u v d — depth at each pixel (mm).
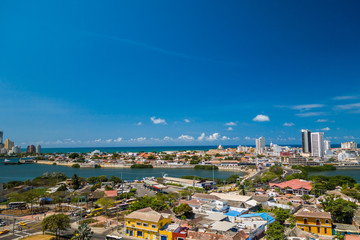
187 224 98688
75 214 121312
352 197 154625
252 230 88438
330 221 93938
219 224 92062
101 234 93812
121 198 166000
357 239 79312
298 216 98125
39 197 143875
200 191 195000
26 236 89688
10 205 136625
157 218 89562
